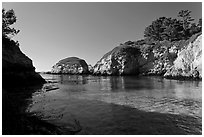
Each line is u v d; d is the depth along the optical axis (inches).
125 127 377.1
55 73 4448.8
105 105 589.0
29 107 550.6
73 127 370.6
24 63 1295.5
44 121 401.7
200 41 1662.2
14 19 1289.4
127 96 779.4
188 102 634.8
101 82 1621.6
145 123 403.9
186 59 1800.0
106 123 402.6
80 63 4210.1
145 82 1494.8
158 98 721.6
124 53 2967.5
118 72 2940.5
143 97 749.3
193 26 3228.3
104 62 3157.0
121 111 509.7
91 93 888.9
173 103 618.8
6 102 452.8
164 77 2037.4
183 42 2603.3
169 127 377.4
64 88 1141.1
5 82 1005.2
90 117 447.5
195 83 1290.6
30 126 353.4
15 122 360.8
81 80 1973.4
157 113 487.8
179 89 989.8
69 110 518.0
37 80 1465.3
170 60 2682.1
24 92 906.1
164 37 3440.0
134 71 2960.1
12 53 1175.0
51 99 708.0
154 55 2891.2
